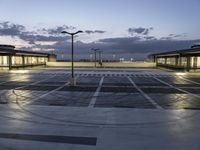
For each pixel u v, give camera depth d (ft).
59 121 43.62
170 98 70.54
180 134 36.91
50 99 66.69
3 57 212.84
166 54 264.93
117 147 31.60
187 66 207.41
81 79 128.88
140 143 33.06
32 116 47.09
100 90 86.43
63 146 31.76
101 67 280.10
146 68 277.23
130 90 87.35
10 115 47.70
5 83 106.73
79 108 54.90
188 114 49.90
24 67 248.52
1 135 35.78
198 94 79.25
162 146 32.07
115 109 54.19
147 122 43.50
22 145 32.04
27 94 75.56
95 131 38.01
